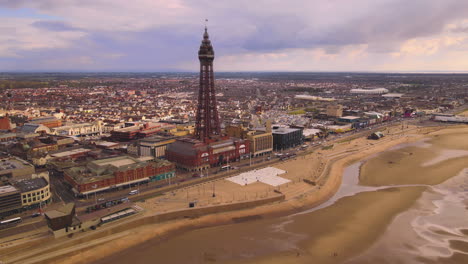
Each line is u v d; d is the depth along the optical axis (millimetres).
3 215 168375
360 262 133750
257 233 159875
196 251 144250
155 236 159000
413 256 137750
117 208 169375
